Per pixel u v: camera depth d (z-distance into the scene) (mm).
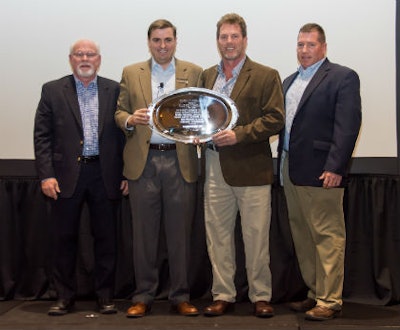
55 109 3014
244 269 3381
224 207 3000
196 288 3434
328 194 2896
